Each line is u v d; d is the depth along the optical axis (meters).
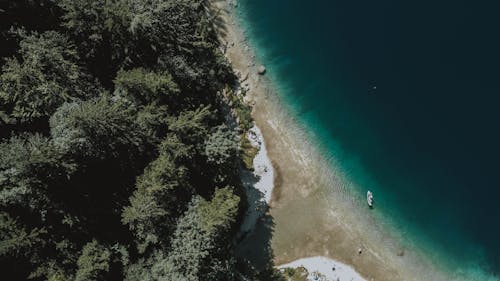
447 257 51.09
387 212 51.31
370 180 51.69
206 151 42.97
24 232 37.47
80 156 39.38
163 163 40.06
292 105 52.34
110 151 40.00
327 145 51.91
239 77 51.91
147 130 41.00
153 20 42.41
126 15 41.38
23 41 39.38
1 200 37.47
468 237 51.50
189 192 42.41
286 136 51.44
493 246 51.41
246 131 50.59
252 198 49.62
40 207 38.78
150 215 39.69
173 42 43.81
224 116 50.22
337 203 50.78
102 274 40.69
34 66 38.66
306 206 50.28
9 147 37.78
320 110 52.62
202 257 40.78
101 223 41.62
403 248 50.72
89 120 37.81
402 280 50.00
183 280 39.91
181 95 44.47
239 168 49.31
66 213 39.53
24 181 37.53
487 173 52.19
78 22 40.84
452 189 52.00
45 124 40.31
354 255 49.88
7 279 39.00
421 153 52.41
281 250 49.22
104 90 42.34
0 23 39.84
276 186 50.22
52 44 39.97
